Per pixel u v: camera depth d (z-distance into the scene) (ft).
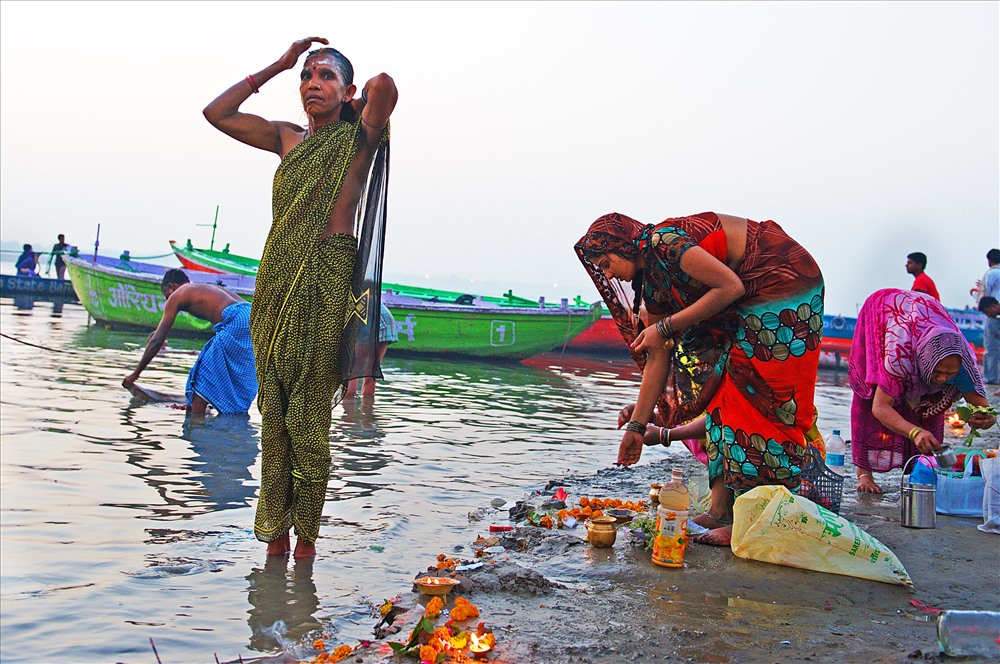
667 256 12.68
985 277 46.98
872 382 17.66
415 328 60.90
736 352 13.05
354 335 13.39
